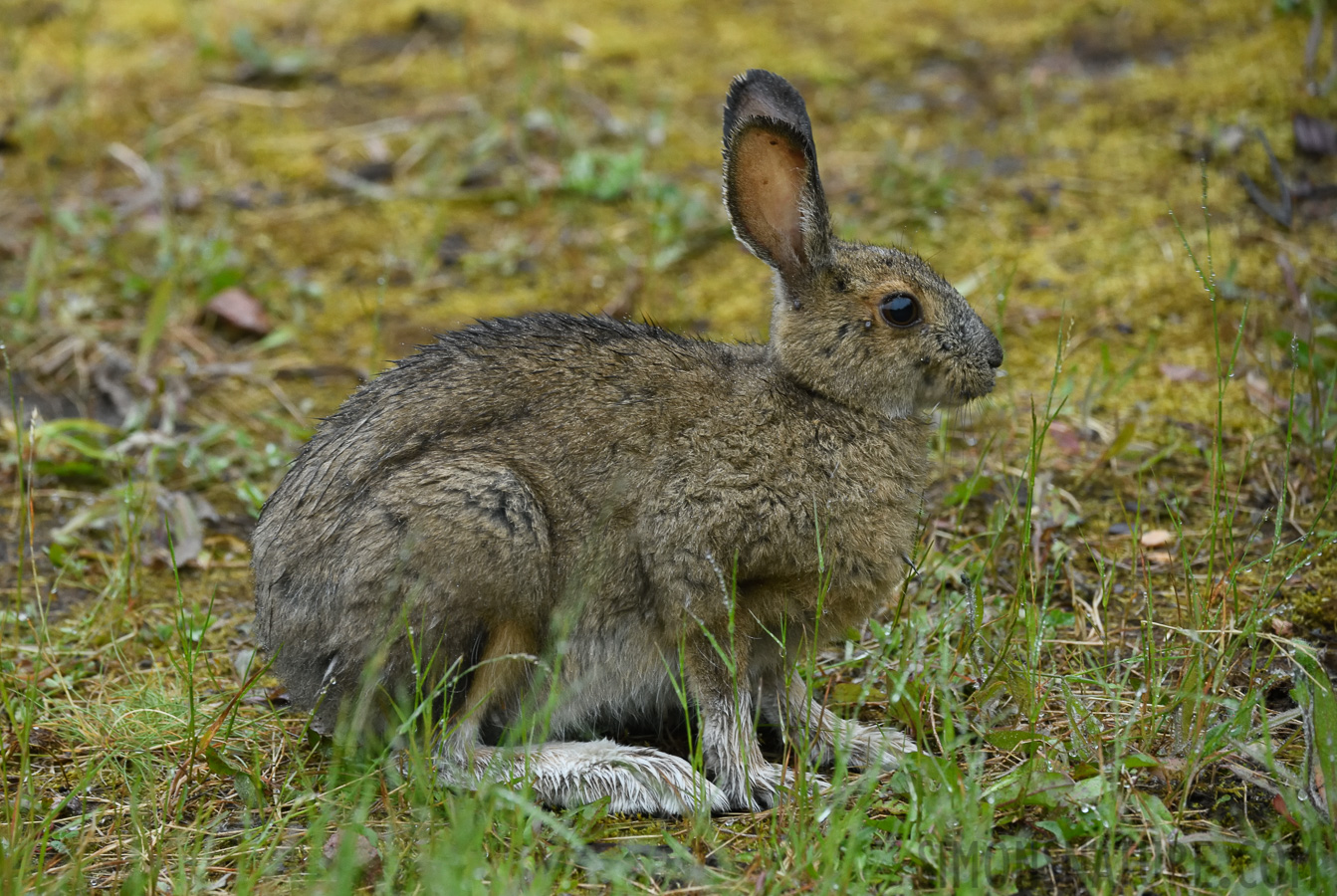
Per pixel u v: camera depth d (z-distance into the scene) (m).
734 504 8.13
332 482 8.15
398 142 16.94
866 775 7.70
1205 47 17.41
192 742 8.12
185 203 15.65
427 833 7.33
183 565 10.83
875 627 9.12
